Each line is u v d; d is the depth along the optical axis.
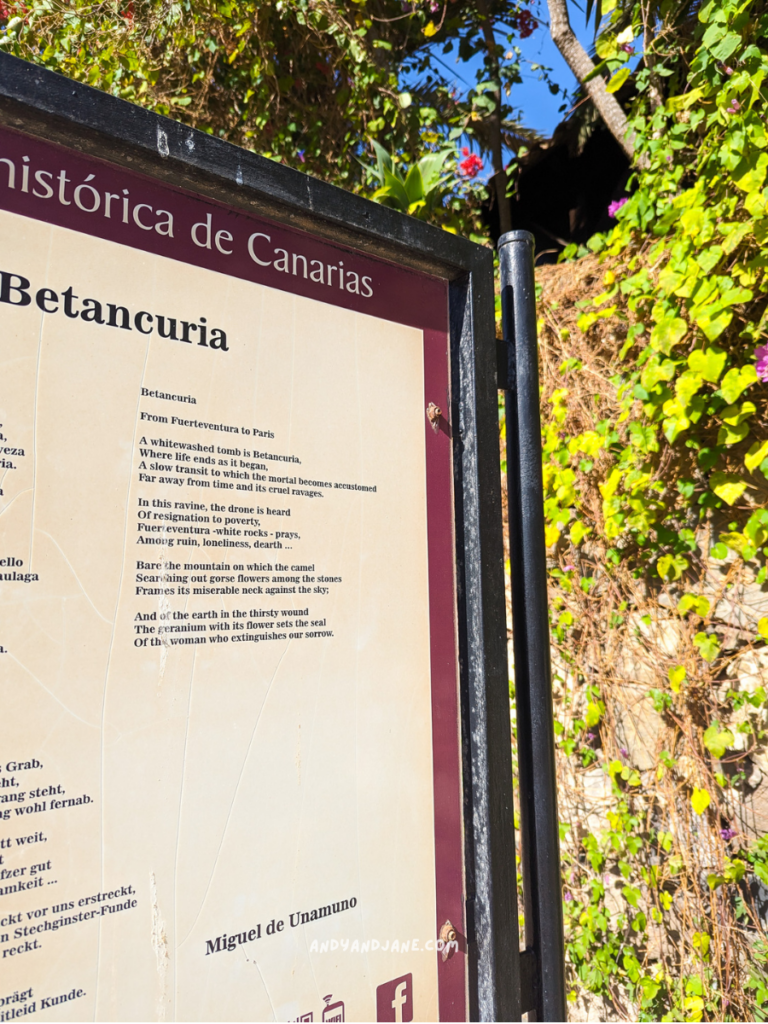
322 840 0.98
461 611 1.21
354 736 1.03
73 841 0.78
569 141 3.75
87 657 0.80
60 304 0.81
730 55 1.89
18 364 0.77
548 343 2.58
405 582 1.13
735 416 1.87
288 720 0.96
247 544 0.94
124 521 0.84
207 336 0.93
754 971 2.00
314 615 1.01
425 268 1.21
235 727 0.91
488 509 1.23
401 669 1.11
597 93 2.86
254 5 3.07
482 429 1.24
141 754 0.83
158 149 0.87
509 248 1.41
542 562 1.37
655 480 2.18
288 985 0.93
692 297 1.89
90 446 0.82
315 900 0.97
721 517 2.11
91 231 0.84
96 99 0.82
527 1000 1.24
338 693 1.02
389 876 1.05
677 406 1.97
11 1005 0.73
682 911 2.14
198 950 0.86
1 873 0.73
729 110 1.84
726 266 1.93
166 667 0.86
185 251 0.92
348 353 1.09
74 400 0.81
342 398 1.08
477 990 1.13
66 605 0.79
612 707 2.35
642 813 2.27
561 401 2.45
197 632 0.89
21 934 0.74
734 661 2.08
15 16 3.05
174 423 0.89
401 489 1.14
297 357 1.03
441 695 1.16
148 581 0.85
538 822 1.30
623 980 2.29
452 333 1.27
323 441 1.04
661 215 2.21
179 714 0.86
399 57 3.55
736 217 1.90
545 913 1.27
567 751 2.45
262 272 1.00
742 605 2.07
